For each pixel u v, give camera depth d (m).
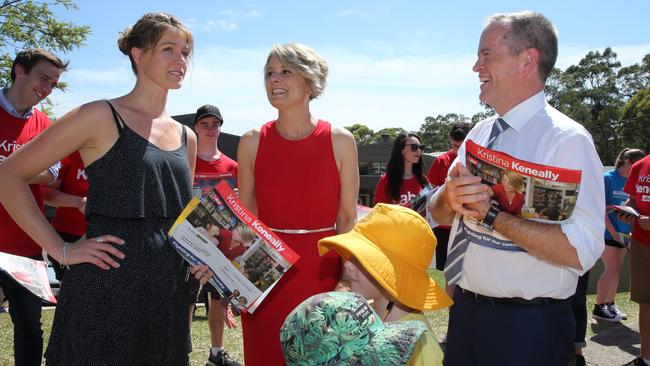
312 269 2.76
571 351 2.01
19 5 15.36
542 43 1.96
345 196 2.91
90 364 1.87
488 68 2.04
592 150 1.87
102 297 1.89
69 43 16.09
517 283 1.96
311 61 2.73
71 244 1.90
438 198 2.28
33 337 3.18
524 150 1.98
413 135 5.56
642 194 4.25
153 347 2.01
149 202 1.98
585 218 1.82
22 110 3.43
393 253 1.72
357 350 1.26
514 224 1.77
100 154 1.96
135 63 2.11
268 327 2.72
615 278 5.67
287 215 2.79
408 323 1.37
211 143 4.80
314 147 2.81
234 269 2.08
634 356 4.52
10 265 2.41
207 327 5.04
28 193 1.89
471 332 2.13
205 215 2.07
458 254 2.17
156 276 1.99
